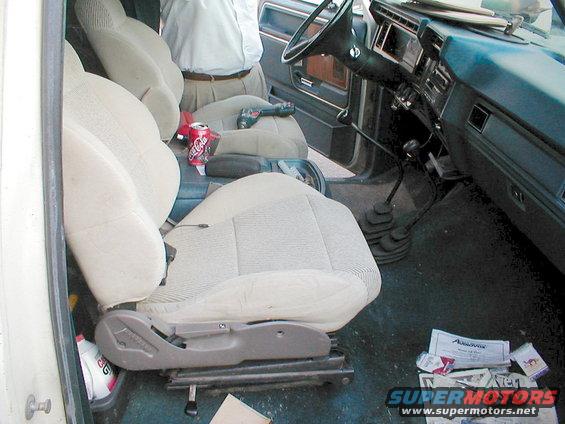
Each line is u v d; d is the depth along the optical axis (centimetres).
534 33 152
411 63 164
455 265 179
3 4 56
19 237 61
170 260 111
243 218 129
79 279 118
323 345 112
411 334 157
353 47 161
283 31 238
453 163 165
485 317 162
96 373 110
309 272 105
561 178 106
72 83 108
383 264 180
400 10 164
